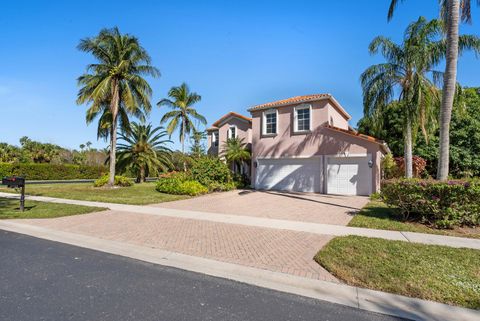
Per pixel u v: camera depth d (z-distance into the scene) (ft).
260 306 11.73
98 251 19.26
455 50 30.40
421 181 26.58
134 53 66.03
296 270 15.39
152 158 85.35
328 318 10.85
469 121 75.15
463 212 24.02
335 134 54.29
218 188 57.72
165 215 31.83
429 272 14.53
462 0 35.70
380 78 50.16
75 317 10.62
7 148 127.13
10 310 11.10
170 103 91.61
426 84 46.88
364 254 17.29
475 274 14.33
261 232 23.95
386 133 83.76
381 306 11.79
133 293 12.80
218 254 18.21
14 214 31.48
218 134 84.48
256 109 64.18
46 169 105.40
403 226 25.25
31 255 18.22
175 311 11.19
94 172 120.16
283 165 60.49
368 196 49.70
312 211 34.37
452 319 10.82
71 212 32.78
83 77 64.64
